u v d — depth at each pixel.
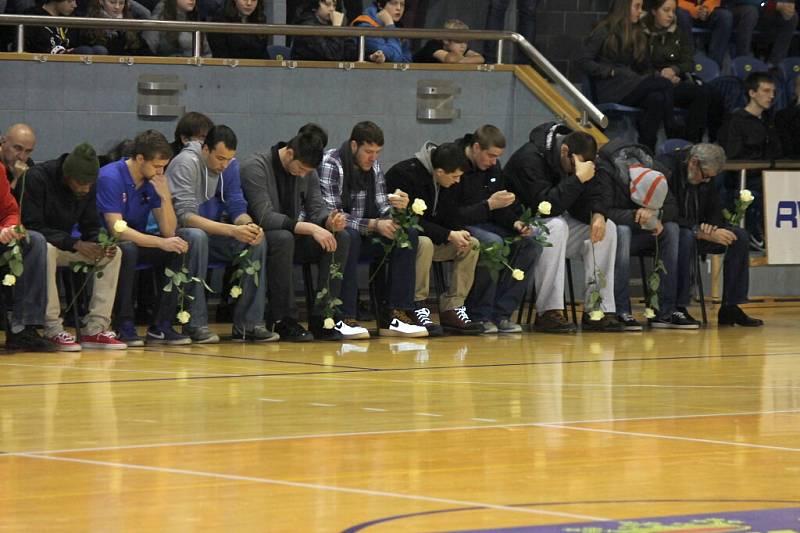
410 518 6.49
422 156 17.62
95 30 19.97
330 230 16.53
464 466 7.98
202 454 8.31
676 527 6.32
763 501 7.05
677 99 24.91
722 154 19.39
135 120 19.83
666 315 19.34
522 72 22.02
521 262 18.11
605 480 7.59
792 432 9.56
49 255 14.86
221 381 12.20
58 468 7.79
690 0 27.48
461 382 12.35
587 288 18.62
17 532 6.16
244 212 16.66
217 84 20.23
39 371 12.88
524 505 6.86
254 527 6.28
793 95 27.47
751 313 22.16
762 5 27.98
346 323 16.80
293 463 8.02
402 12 23.14
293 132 20.70
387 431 9.32
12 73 19.19
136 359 14.11
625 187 18.94
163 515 6.53
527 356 14.92
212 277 19.77
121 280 15.42
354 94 21.05
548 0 27.72
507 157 22.00
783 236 23.66
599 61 24.56
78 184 14.88
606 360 14.62
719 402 11.20
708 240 19.66
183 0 20.64
